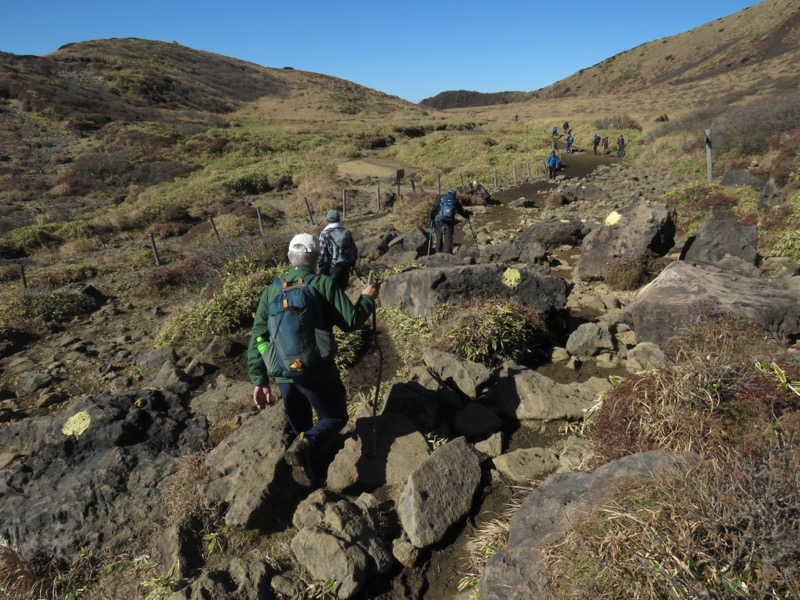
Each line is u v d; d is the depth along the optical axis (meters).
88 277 13.75
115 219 21.36
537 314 6.02
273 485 3.60
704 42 117.31
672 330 5.56
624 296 8.05
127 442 4.36
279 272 9.44
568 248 11.45
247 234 17.84
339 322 3.41
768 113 21.44
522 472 3.70
